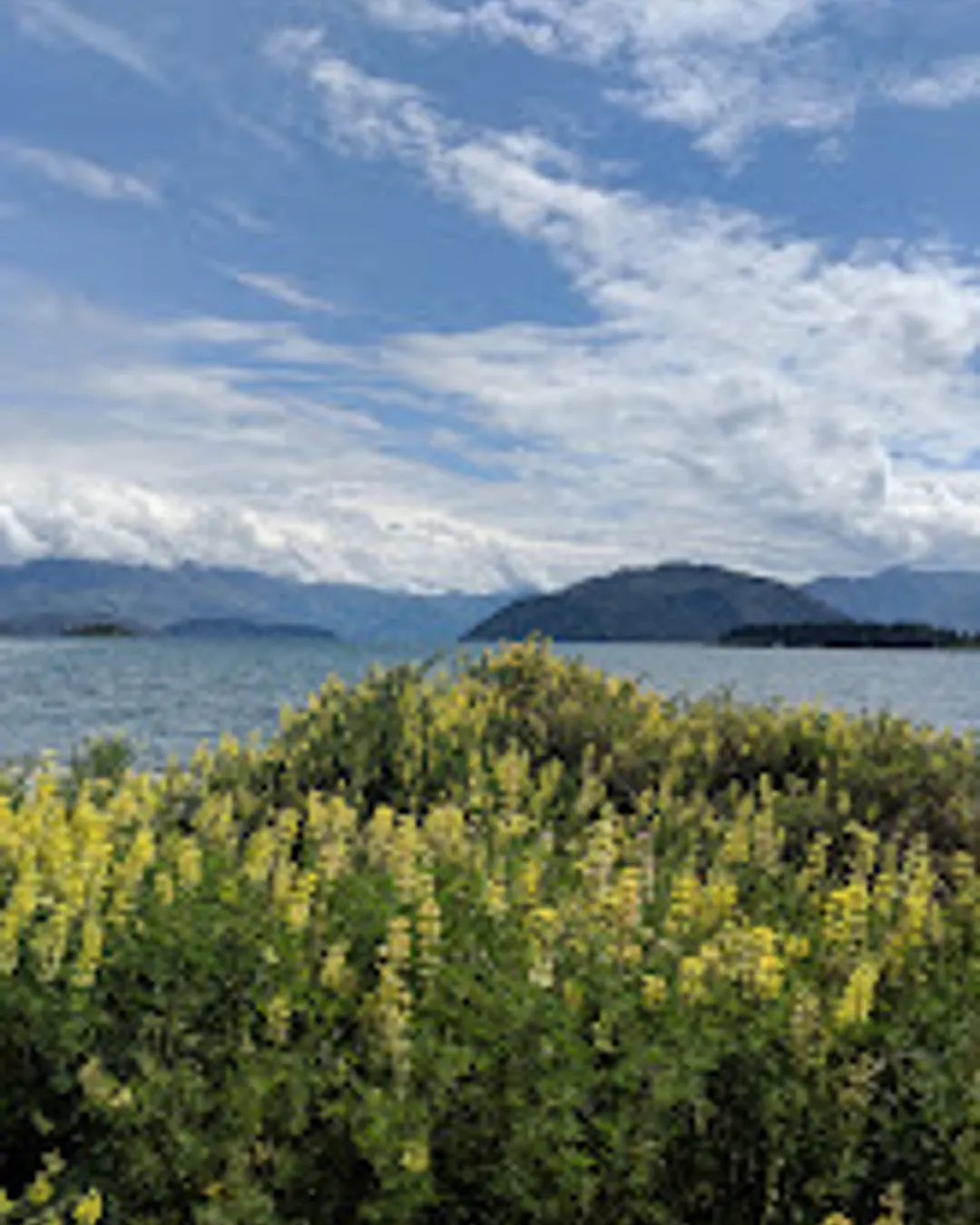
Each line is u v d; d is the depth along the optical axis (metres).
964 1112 4.14
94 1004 4.27
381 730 10.61
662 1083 4.04
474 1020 4.29
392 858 5.77
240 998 4.49
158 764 15.22
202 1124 4.03
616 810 9.83
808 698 39.50
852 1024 4.47
